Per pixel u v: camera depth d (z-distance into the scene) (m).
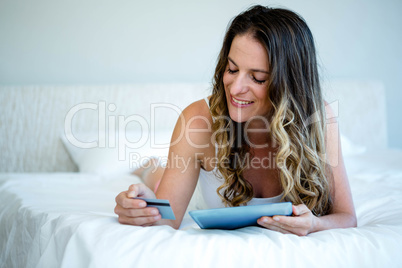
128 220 1.13
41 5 2.96
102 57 3.04
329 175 1.35
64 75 3.01
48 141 2.83
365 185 1.87
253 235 1.04
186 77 3.12
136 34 3.05
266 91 1.23
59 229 1.12
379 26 3.33
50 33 2.98
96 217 1.15
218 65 1.34
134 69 3.07
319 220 1.16
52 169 2.83
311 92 1.29
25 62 2.97
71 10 2.99
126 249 0.97
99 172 2.45
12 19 2.94
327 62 3.29
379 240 1.06
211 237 1.01
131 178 2.29
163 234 1.03
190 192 1.35
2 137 2.81
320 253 1.00
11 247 1.49
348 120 3.20
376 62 3.35
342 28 3.28
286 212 1.08
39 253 1.19
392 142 3.45
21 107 2.83
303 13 3.22
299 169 1.28
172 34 3.09
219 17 3.11
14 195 1.77
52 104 2.85
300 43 1.25
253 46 1.19
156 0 3.06
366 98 3.21
